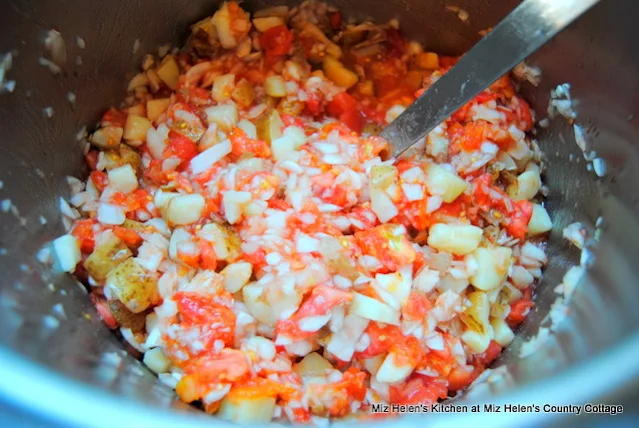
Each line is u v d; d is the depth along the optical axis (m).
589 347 0.27
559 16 0.27
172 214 0.34
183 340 0.31
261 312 0.32
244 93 0.39
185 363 0.31
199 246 0.34
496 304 0.35
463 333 0.34
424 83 0.41
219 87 0.39
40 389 0.23
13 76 0.32
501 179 0.38
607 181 0.33
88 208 0.35
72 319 0.31
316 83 0.40
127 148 0.37
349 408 0.31
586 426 0.22
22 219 0.31
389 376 0.32
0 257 0.29
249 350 0.31
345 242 0.34
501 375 0.31
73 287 0.33
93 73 0.36
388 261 0.34
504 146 0.38
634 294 0.28
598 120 0.34
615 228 0.32
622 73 0.32
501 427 0.22
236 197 0.34
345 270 0.33
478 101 0.38
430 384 0.32
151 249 0.34
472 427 0.22
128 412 0.23
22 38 0.32
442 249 0.35
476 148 0.37
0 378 0.23
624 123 0.32
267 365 0.31
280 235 0.34
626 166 0.32
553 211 0.37
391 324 0.32
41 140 0.34
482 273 0.34
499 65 0.29
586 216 0.34
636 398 0.23
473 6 0.38
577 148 0.36
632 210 0.31
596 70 0.34
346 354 0.32
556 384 0.23
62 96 0.35
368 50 0.42
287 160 0.37
